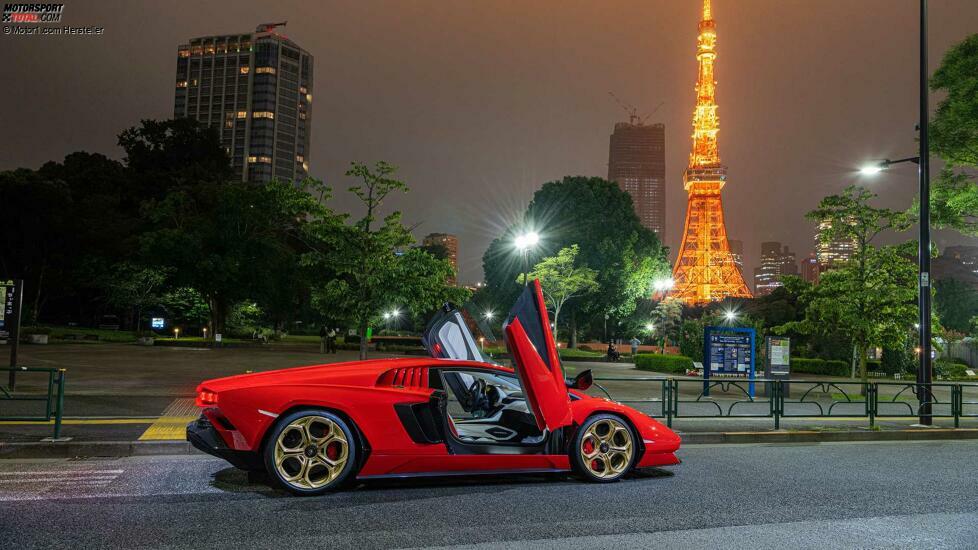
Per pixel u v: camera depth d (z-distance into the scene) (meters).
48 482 6.88
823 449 10.26
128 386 16.27
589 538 5.16
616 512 6.01
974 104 21.66
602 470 7.39
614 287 55.38
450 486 6.98
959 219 23.59
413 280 16.14
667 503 6.40
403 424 6.57
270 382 6.49
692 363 30.11
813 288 23.00
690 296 134.50
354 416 6.45
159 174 70.06
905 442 11.44
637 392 19.59
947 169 23.77
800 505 6.41
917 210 22.97
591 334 74.06
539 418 6.77
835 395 20.88
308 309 61.00
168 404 12.77
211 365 25.03
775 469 8.38
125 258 50.59
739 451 9.90
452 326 8.18
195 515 5.62
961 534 5.49
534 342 6.74
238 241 44.72
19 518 5.43
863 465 8.81
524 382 6.66
